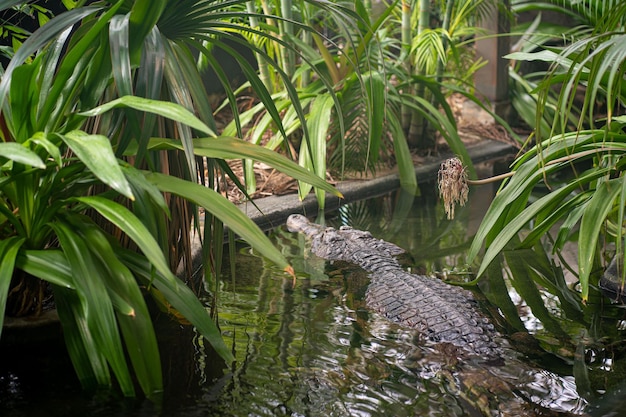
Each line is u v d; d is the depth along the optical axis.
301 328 2.99
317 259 3.96
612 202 3.09
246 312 3.14
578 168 6.16
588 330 3.03
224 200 2.40
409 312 3.10
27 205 2.48
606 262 3.76
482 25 6.82
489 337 2.89
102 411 2.26
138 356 2.33
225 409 2.31
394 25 7.17
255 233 2.34
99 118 2.58
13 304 2.71
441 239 4.32
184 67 2.70
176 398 2.36
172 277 2.11
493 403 2.40
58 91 2.40
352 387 2.49
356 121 5.32
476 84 7.08
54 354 2.63
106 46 2.44
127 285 2.37
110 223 2.84
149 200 2.40
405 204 5.10
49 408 2.28
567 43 6.84
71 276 2.36
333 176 5.42
